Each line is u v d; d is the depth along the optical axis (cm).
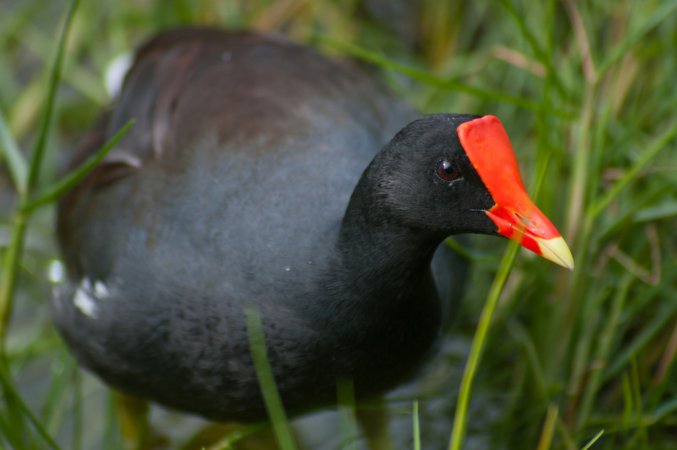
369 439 783
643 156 749
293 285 623
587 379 782
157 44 830
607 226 789
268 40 811
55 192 714
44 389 865
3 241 959
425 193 587
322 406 667
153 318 664
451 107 974
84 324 720
